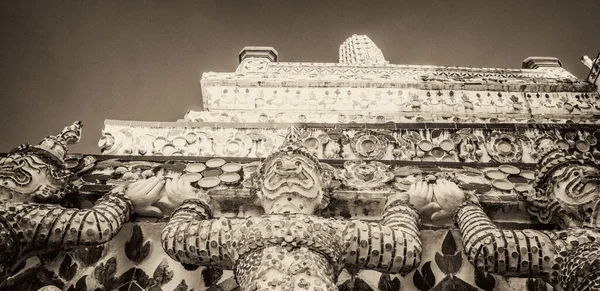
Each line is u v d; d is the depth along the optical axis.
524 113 8.02
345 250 4.17
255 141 6.70
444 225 5.12
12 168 4.98
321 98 8.06
